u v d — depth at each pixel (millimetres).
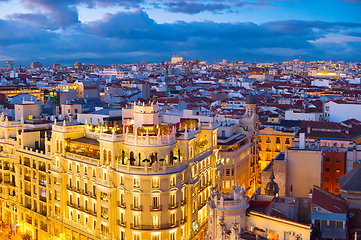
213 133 107062
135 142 83438
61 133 98188
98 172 88875
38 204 107938
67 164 98250
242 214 62594
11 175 118750
